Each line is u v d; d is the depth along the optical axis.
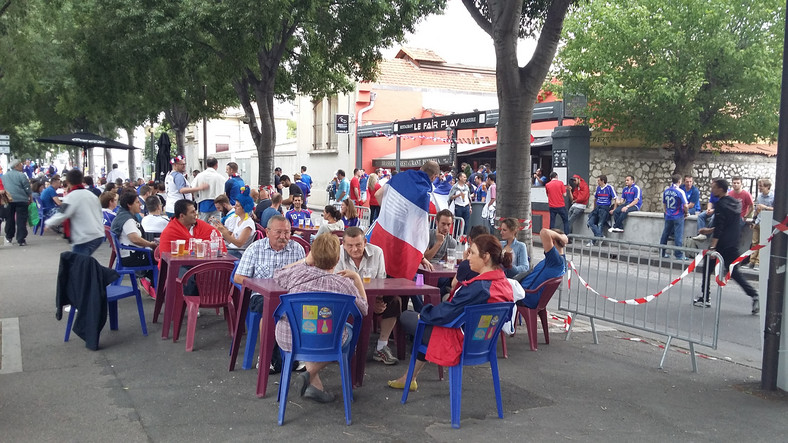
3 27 18.45
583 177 18.50
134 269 8.20
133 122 28.70
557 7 7.13
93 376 5.66
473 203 19.05
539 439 4.46
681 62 18.08
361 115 30.44
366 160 30.95
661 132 18.95
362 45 14.86
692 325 6.31
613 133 19.88
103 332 7.20
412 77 32.38
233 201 12.72
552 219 17.77
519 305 6.85
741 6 17.59
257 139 16.33
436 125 23.38
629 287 7.25
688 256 6.64
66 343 6.73
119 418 4.70
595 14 18.36
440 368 5.76
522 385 5.64
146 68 15.48
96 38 16.44
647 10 18.08
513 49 7.21
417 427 4.63
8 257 13.24
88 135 21.59
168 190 13.70
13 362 6.05
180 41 13.89
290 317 4.60
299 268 4.94
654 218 15.85
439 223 7.53
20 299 8.95
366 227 15.47
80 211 7.49
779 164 5.39
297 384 5.11
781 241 5.48
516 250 7.24
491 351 4.84
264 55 15.52
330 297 4.61
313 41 16.11
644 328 6.68
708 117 19.20
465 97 33.00
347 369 4.87
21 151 54.00
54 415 4.74
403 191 6.38
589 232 17.66
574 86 18.77
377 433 4.51
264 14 12.66
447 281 7.43
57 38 19.97
